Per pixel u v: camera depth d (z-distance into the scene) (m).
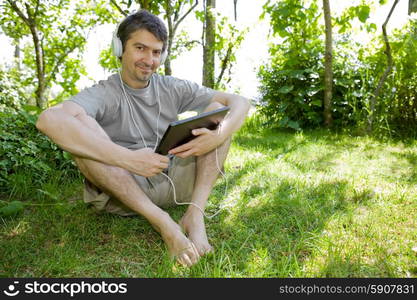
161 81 2.08
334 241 1.82
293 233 1.97
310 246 1.78
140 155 1.66
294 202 2.29
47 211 2.22
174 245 1.64
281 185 2.65
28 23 5.54
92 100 1.84
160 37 1.83
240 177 2.86
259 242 1.82
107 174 1.70
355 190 2.53
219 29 5.96
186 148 1.78
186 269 1.57
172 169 2.01
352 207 2.25
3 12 5.86
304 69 5.48
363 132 4.69
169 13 4.36
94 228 1.97
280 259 1.70
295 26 5.43
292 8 5.05
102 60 6.46
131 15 1.83
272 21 5.35
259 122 5.84
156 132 2.06
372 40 5.23
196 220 1.83
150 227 2.02
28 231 1.97
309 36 5.61
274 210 2.23
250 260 1.65
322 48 5.51
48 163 2.89
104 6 6.19
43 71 6.01
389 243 1.81
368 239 1.85
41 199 2.43
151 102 2.03
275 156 3.61
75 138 1.63
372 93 5.05
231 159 3.38
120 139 2.03
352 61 5.36
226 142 1.98
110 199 2.01
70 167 2.91
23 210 2.24
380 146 4.07
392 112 4.79
